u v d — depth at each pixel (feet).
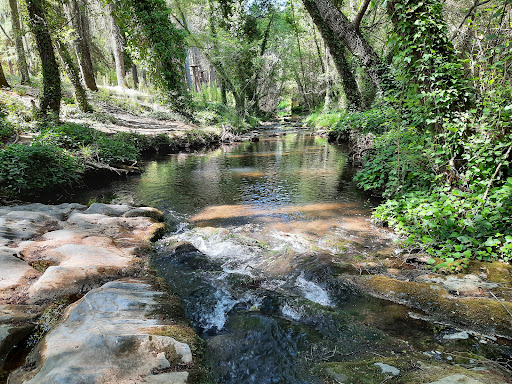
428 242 14.08
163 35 58.18
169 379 6.86
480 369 7.47
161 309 9.96
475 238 13.65
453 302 10.25
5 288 10.21
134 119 56.90
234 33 84.94
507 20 15.30
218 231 17.24
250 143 61.57
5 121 31.42
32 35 35.81
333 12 33.73
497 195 13.50
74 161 27.20
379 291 11.42
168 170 35.94
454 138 16.25
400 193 19.65
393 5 18.94
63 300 10.16
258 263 14.14
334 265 13.52
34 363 7.29
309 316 10.36
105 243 14.76
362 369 7.71
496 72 15.42
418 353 8.45
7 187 22.24
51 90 35.68
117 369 6.88
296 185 28.35
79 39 57.21
